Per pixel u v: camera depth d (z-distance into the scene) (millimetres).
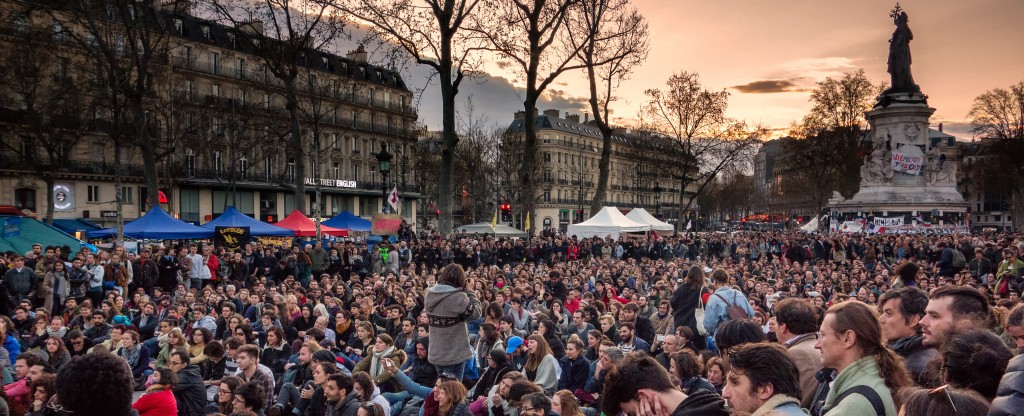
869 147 54594
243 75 61094
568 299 16844
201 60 58375
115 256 19672
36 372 7793
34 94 41594
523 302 16484
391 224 30109
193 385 8750
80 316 14250
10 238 22500
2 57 40281
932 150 49094
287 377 10062
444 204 32500
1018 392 2863
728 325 4883
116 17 34312
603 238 40125
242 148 58594
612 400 3158
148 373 11852
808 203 112812
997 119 72312
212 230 29266
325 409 8562
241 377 9172
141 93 31812
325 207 71188
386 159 29859
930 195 48000
